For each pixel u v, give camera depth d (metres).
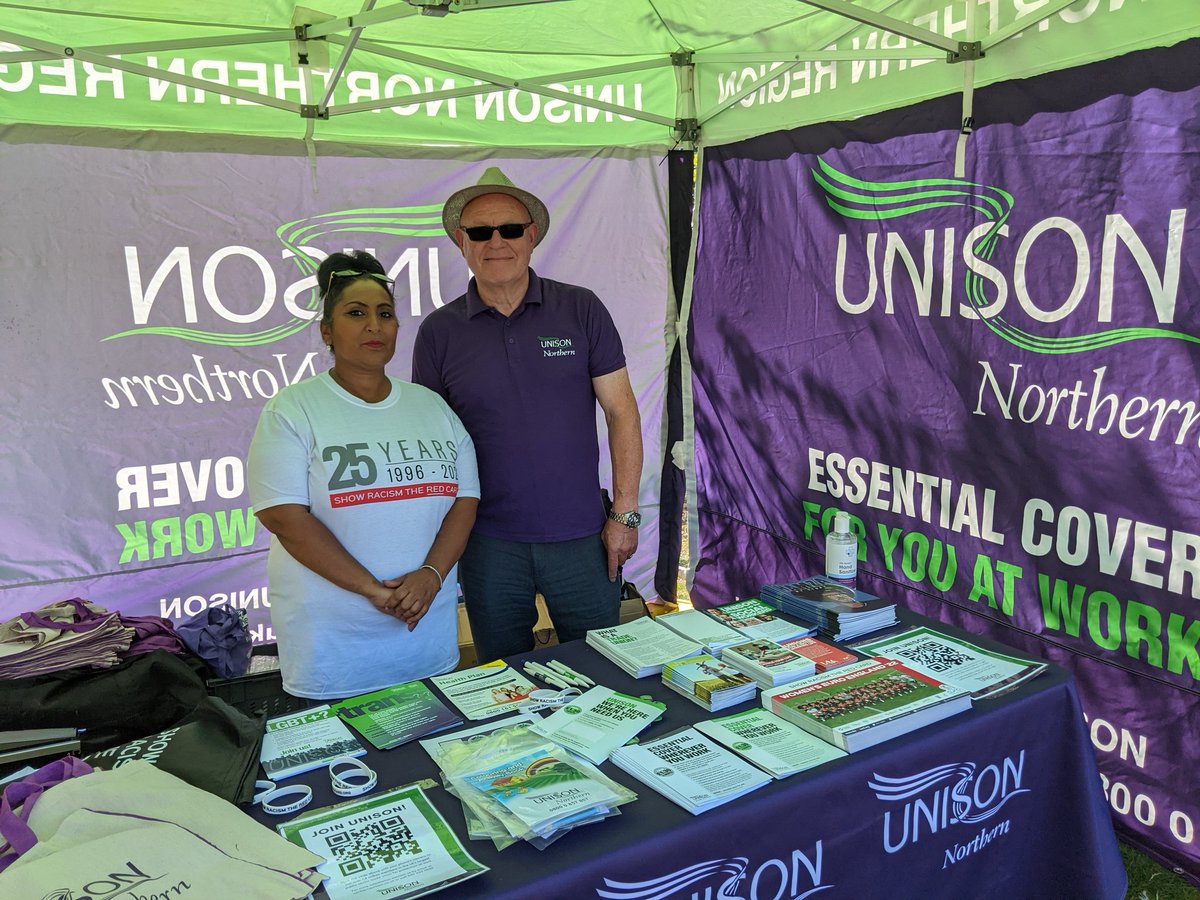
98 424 3.28
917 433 2.88
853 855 1.42
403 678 1.97
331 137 3.48
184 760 1.37
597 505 2.48
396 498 1.91
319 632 1.90
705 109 3.81
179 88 3.19
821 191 3.20
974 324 2.62
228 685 2.28
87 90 3.06
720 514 4.09
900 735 1.48
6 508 3.18
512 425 2.33
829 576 2.22
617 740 1.46
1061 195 2.31
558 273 3.93
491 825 1.21
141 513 3.40
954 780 1.54
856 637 1.93
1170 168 2.04
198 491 3.48
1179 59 1.99
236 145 3.34
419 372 2.41
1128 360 2.19
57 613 2.24
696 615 2.06
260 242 3.44
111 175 3.17
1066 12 2.24
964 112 2.55
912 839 1.50
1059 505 2.41
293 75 3.34
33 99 3.00
